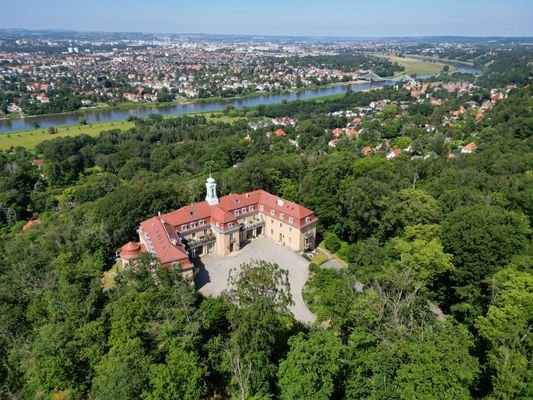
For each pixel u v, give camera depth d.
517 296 53.56
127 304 55.00
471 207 81.38
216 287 80.31
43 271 76.75
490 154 148.62
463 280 70.81
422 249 69.38
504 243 68.62
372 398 42.38
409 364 42.53
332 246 96.38
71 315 58.44
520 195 93.06
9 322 63.09
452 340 43.50
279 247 97.69
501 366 45.31
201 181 123.00
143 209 96.81
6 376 55.69
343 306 56.91
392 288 60.03
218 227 91.75
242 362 46.97
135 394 43.69
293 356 42.47
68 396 52.53
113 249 93.44
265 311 47.72
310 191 104.62
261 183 112.62
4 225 149.12
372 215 92.56
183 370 45.53
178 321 53.38
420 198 90.06
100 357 52.53
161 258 73.12
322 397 39.41
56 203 164.00
